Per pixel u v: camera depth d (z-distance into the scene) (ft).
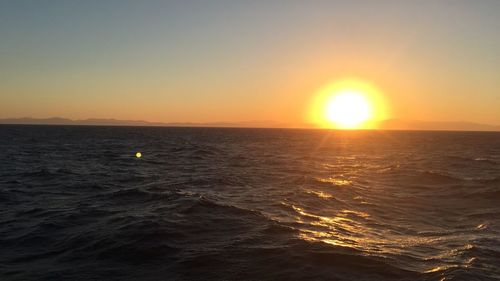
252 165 128.47
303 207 56.65
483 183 82.69
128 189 67.97
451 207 60.39
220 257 32.68
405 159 162.40
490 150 250.57
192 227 41.47
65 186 76.13
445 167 126.21
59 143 259.19
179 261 32.09
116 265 32.04
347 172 107.55
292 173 104.12
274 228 41.60
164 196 59.82
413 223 49.75
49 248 36.86
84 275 30.32
